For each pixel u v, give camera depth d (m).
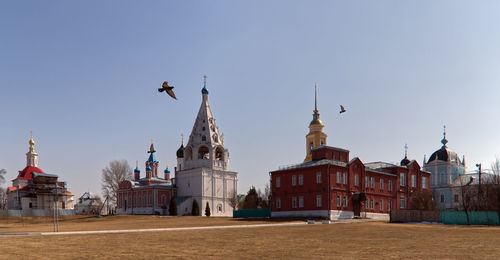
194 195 128.88
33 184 135.12
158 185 132.75
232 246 35.97
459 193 125.50
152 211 129.50
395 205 97.12
